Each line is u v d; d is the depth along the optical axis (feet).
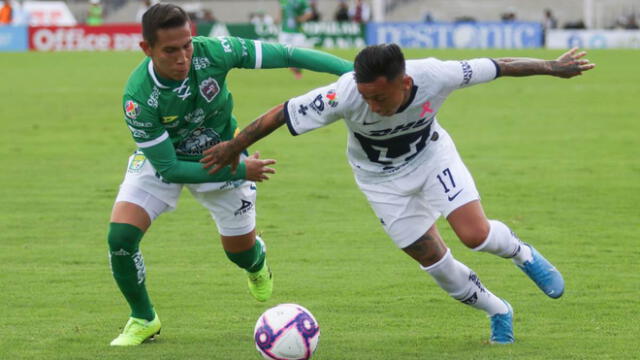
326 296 64.39
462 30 315.78
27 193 103.40
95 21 351.46
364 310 61.00
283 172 113.70
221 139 55.06
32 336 55.93
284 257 75.36
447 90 47.98
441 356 51.03
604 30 318.65
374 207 51.93
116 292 66.18
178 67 48.91
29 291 66.28
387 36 317.01
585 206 93.50
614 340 53.57
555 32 315.37
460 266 51.57
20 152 130.11
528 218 88.63
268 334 48.16
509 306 53.42
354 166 51.93
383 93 44.65
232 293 65.82
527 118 157.38
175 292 66.08
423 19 380.37
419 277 69.10
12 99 190.19
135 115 50.42
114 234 53.16
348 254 76.23
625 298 62.69
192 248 79.10
